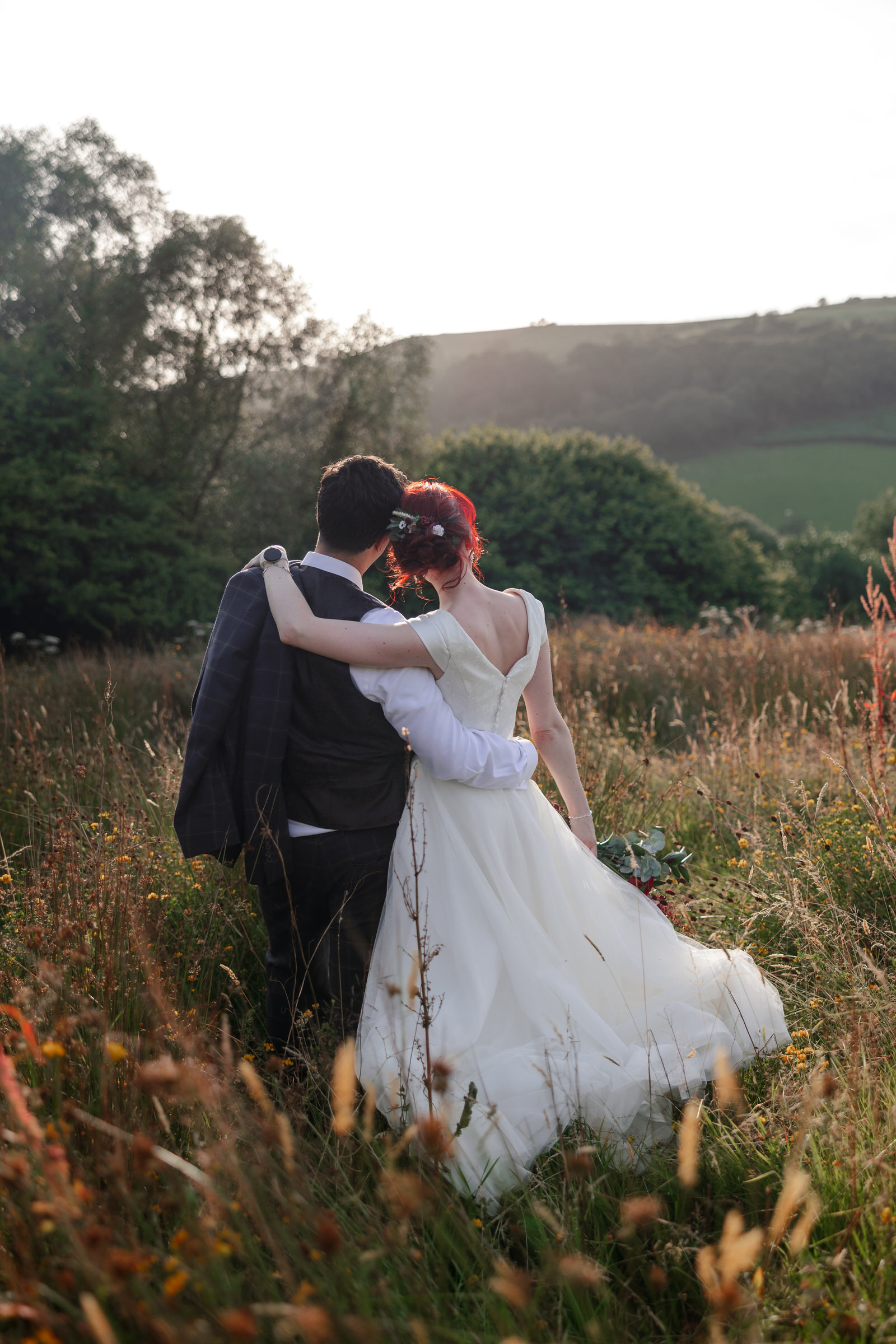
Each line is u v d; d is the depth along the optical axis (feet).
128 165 59.72
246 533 59.77
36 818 11.28
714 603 75.82
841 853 9.71
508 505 71.36
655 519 73.97
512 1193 5.46
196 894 8.87
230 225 60.44
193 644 37.83
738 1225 3.22
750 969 7.29
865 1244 4.64
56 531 46.78
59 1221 3.59
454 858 6.72
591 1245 5.04
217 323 61.82
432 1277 4.66
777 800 12.37
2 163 56.54
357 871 6.68
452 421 268.00
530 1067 6.01
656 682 23.53
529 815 7.12
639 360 278.46
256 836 6.54
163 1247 4.26
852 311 351.87
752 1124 5.79
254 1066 6.62
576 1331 4.41
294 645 6.48
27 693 20.16
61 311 56.70
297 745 6.55
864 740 12.33
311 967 6.89
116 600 48.65
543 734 7.94
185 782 6.50
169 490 56.34
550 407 267.39
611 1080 5.98
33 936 6.58
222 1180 4.52
